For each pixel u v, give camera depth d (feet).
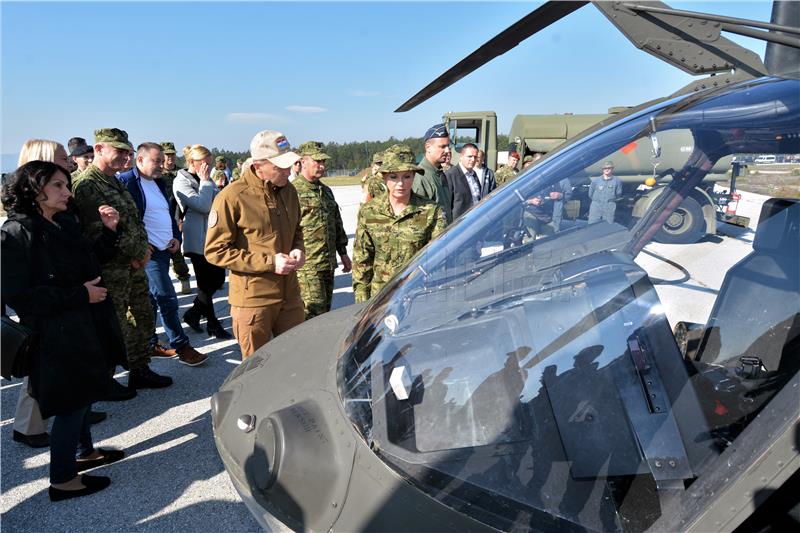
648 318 4.03
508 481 3.47
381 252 10.20
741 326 4.11
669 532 2.88
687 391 3.76
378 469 3.65
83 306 7.54
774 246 4.20
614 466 3.49
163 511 7.96
